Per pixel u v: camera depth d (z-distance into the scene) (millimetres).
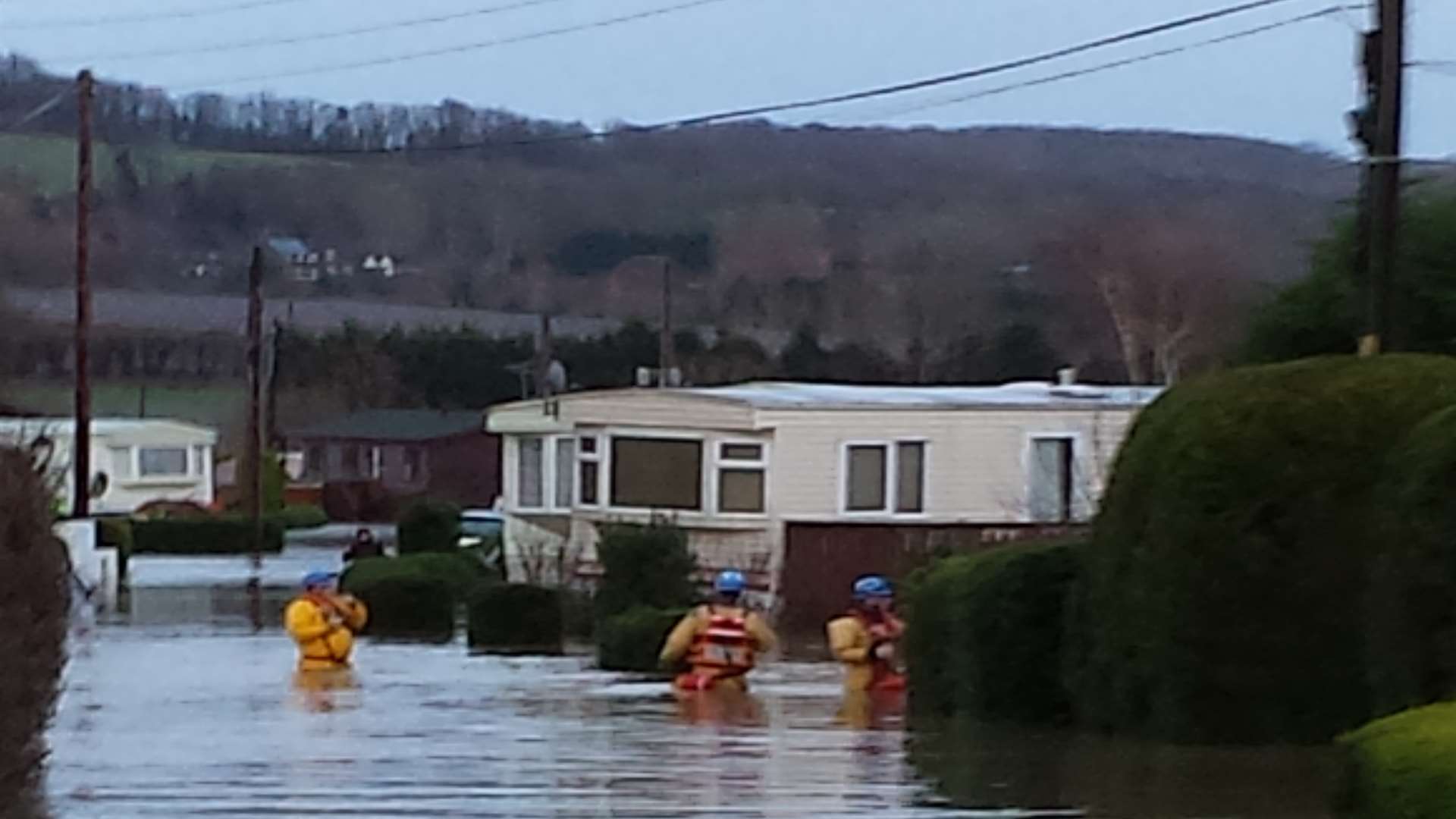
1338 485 14953
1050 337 68188
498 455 87938
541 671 27922
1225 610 15102
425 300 97750
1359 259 24172
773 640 29047
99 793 13766
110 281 99250
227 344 100500
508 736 17938
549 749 16688
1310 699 15094
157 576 56750
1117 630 16203
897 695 23016
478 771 15000
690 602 36000
